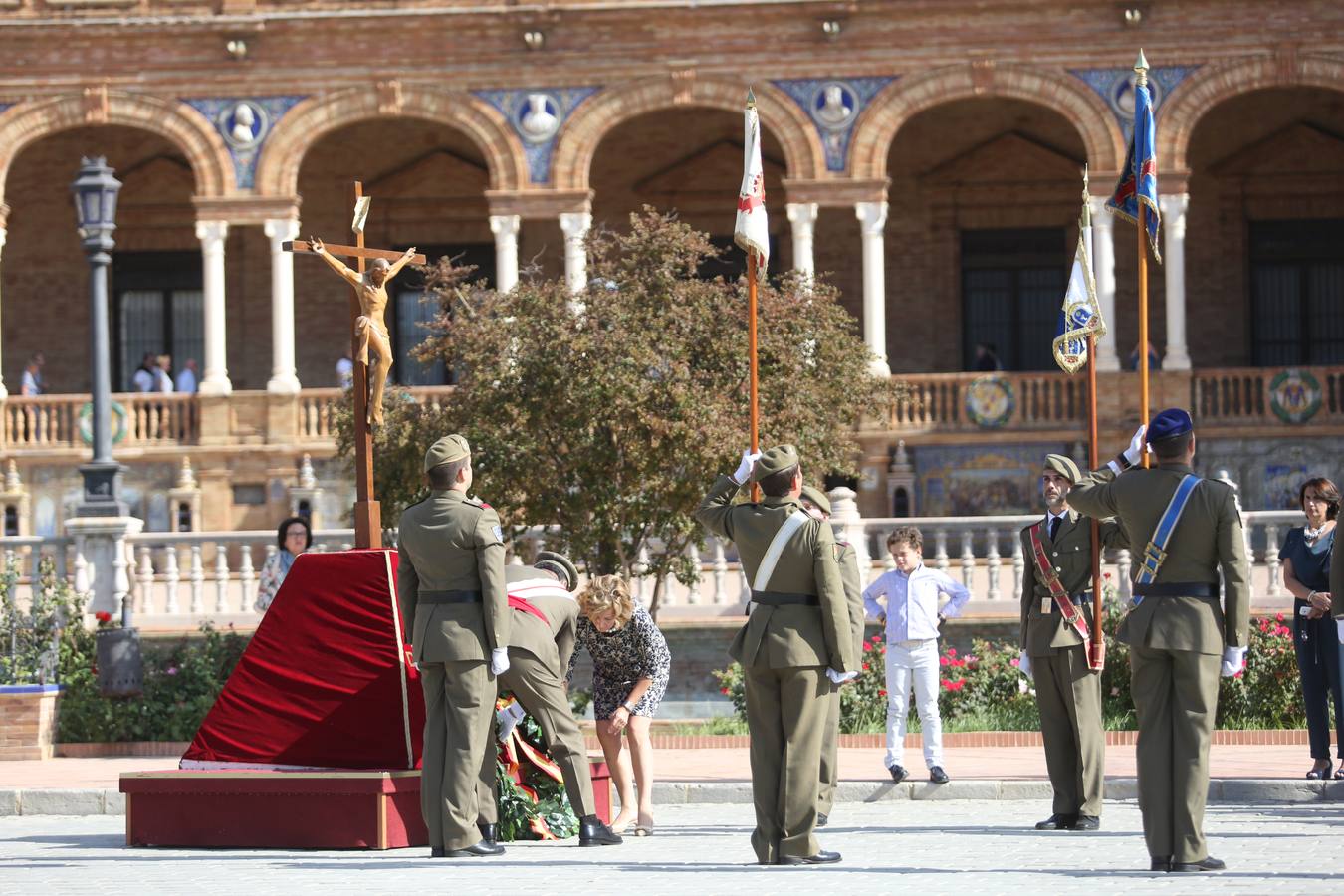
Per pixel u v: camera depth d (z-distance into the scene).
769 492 13.66
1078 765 16.05
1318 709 18.41
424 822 15.57
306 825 15.39
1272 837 14.95
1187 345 47.31
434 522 14.30
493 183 42.66
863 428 42.03
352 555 15.99
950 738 23.80
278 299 42.97
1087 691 15.91
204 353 46.75
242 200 42.81
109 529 29.83
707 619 28.81
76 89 42.97
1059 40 41.81
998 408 41.88
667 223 25.66
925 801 18.84
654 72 42.50
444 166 47.94
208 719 16.14
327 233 48.09
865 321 42.12
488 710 14.36
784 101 42.28
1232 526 12.83
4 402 42.75
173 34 42.81
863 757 22.28
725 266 48.16
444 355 26.53
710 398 24.42
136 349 48.62
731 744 24.23
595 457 24.86
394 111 42.72
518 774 16.22
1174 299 41.81
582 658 27.80
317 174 48.00
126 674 25.02
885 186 42.03
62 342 48.25
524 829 15.90
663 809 18.73
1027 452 41.84
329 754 15.88
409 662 15.86
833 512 30.45
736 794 19.27
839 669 13.38
